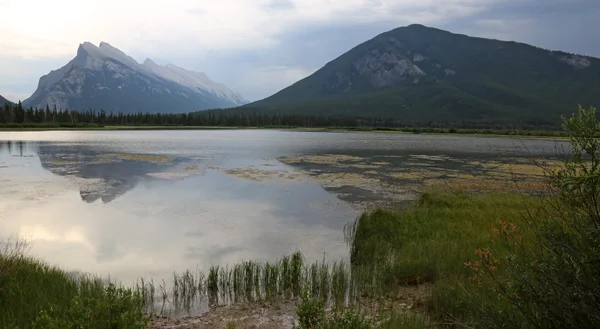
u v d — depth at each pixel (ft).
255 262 37.50
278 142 249.55
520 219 39.99
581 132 13.84
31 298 25.09
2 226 51.49
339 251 41.93
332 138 317.63
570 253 14.14
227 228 51.13
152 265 37.65
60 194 72.84
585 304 13.53
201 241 45.42
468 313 21.59
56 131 371.76
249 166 117.08
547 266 15.30
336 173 102.78
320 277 31.53
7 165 112.57
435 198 60.08
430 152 178.91
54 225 52.06
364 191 77.61
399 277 31.78
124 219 55.57
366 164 124.77
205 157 143.33
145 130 463.01
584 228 13.79
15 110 442.09
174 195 72.95
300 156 150.71
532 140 312.29
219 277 33.53
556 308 14.71
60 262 38.29
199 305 28.32
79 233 48.60
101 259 39.37
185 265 37.58
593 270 13.61
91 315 19.02
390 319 22.38
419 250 35.68
